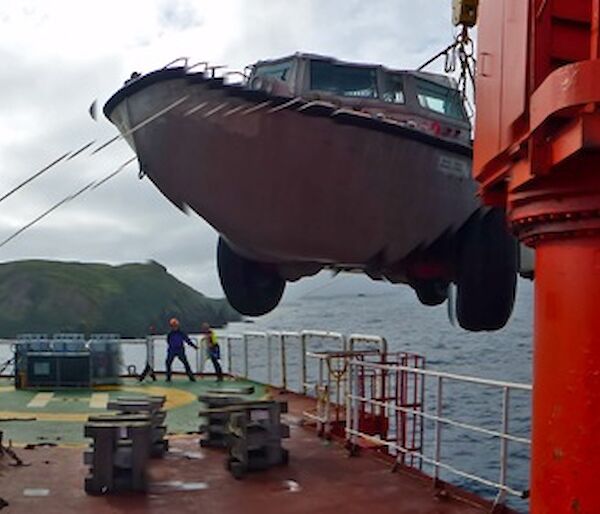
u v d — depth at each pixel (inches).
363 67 397.4
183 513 231.9
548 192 118.6
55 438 343.3
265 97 315.6
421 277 409.7
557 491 118.2
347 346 382.3
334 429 346.9
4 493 251.4
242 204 344.5
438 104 418.6
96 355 537.3
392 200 352.2
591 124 101.7
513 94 125.7
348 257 379.6
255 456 283.4
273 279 471.5
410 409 308.3
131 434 255.9
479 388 1155.3
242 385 548.7
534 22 119.4
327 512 232.4
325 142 327.3
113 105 343.9
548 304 122.6
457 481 599.8
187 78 313.9
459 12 252.8
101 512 233.0
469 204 374.6
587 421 113.8
